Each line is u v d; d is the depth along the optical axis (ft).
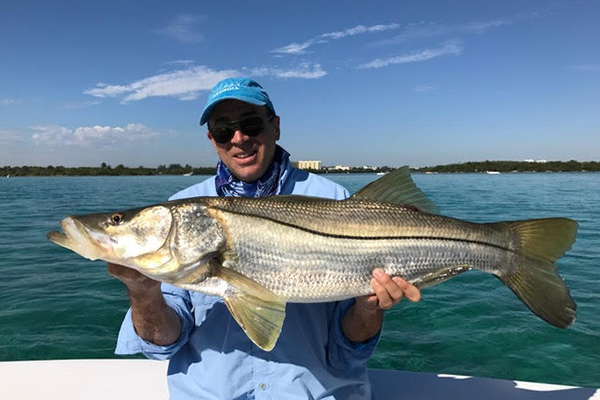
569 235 10.42
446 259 10.41
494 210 82.43
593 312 26.17
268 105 11.54
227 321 10.36
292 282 9.83
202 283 9.72
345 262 9.96
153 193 141.69
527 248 10.70
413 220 10.39
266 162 11.84
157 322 9.59
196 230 9.70
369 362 20.95
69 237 9.63
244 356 10.07
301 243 9.87
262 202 10.13
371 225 10.18
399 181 10.66
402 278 9.96
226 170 12.13
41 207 97.30
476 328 24.44
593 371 19.84
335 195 11.97
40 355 21.77
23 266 39.17
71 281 34.17
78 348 22.52
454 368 20.36
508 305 27.84
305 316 10.48
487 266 10.61
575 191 130.31
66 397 12.99
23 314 27.04
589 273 34.53
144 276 9.33
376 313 10.02
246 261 9.82
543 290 10.47
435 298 29.32
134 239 9.61
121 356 21.63
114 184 209.77
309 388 10.02
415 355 21.56
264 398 9.96
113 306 28.53
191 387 10.33
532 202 96.99
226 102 11.32
